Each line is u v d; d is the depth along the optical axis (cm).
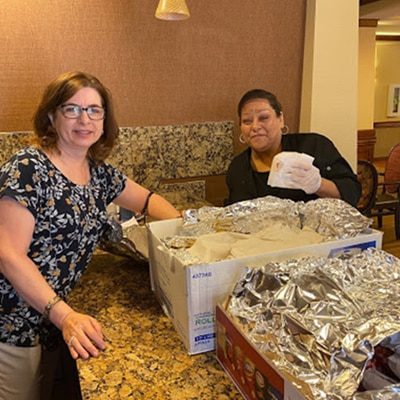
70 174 118
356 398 61
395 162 416
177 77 227
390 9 488
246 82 238
